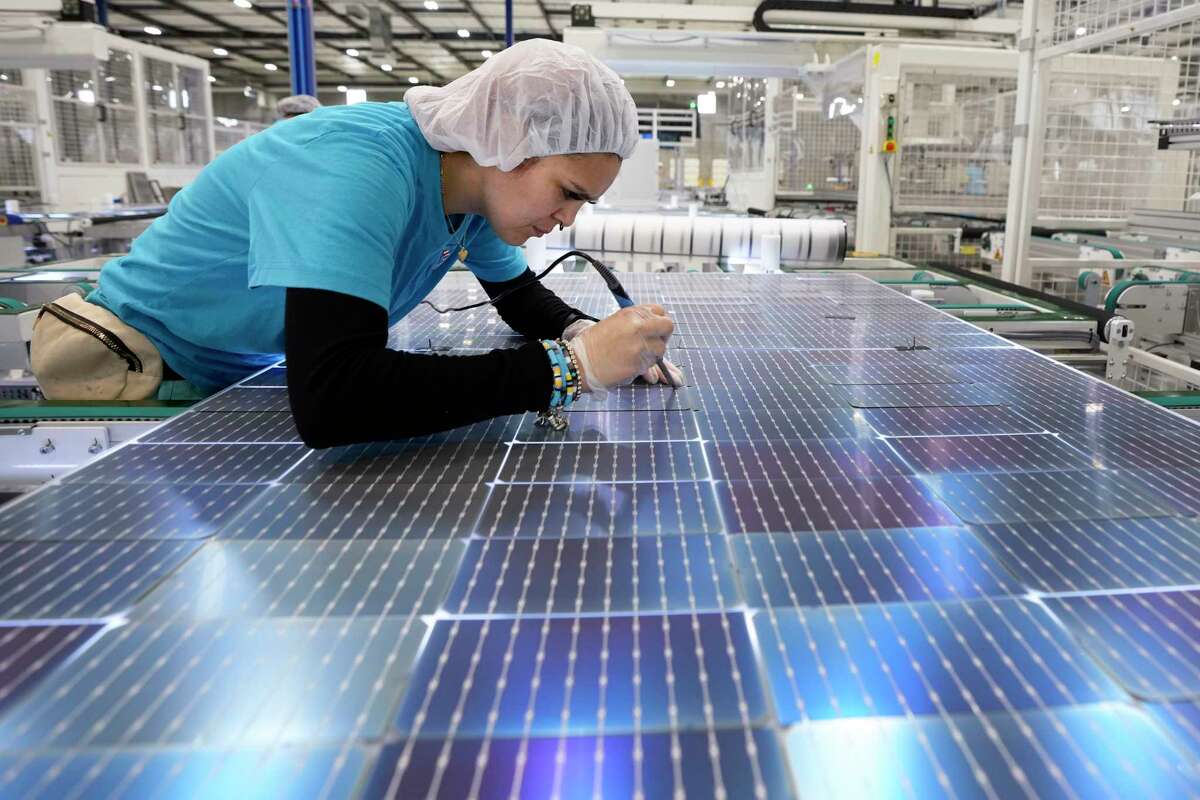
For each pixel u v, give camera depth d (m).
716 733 0.49
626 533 0.76
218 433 1.06
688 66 4.47
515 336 1.65
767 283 2.52
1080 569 0.68
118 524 0.78
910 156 4.94
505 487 0.87
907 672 0.55
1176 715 0.50
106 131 7.98
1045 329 2.15
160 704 0.51
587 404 1.19
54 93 7.40
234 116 21.31
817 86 4.72
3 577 0.67
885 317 1.92
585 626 0.60
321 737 0.48
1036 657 0.56
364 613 0.62
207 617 0.61
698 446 1.01
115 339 1.37
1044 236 4.89
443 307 2.03
